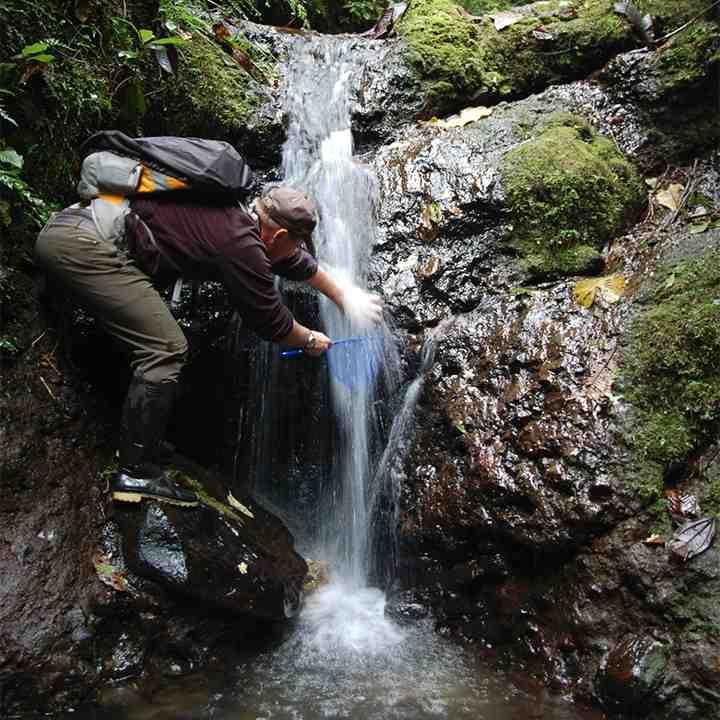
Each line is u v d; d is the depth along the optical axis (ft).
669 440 8.47
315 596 9.80
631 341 9.07
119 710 7.79
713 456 8.42
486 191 10.61
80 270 7.97
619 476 8.34
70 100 9.73
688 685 7.32
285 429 10.90
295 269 8.78
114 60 10.39
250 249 7.79
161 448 9.59
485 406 9.34
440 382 9.77
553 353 9.26
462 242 10.57
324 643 9.02
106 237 7.87
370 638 9.12
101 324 8.50
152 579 8.37
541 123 11.78
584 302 9.64
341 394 10.46
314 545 10.66
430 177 11.00
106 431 9.62
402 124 12.35
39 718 7.63
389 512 9.95
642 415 8.65
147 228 7.84
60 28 9.70
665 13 12.48
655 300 9.36
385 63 12.66
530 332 9.56
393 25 13.87
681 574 7.76
